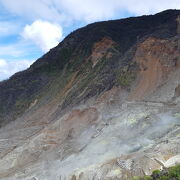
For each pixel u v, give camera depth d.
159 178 13.04
